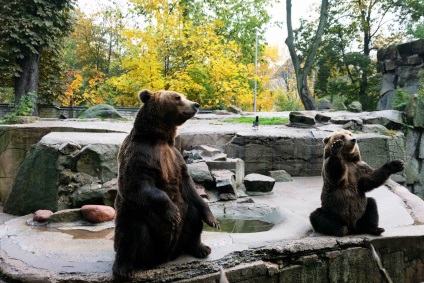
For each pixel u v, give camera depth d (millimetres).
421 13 27156
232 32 35781
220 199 7973
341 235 5512
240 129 11281
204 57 22656
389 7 28469
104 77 38250
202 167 8438
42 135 8969
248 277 4734
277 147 10555
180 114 4250
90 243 5293
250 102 35469
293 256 5105
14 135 8758
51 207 7070
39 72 22016
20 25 18547
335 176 5266
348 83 31484
